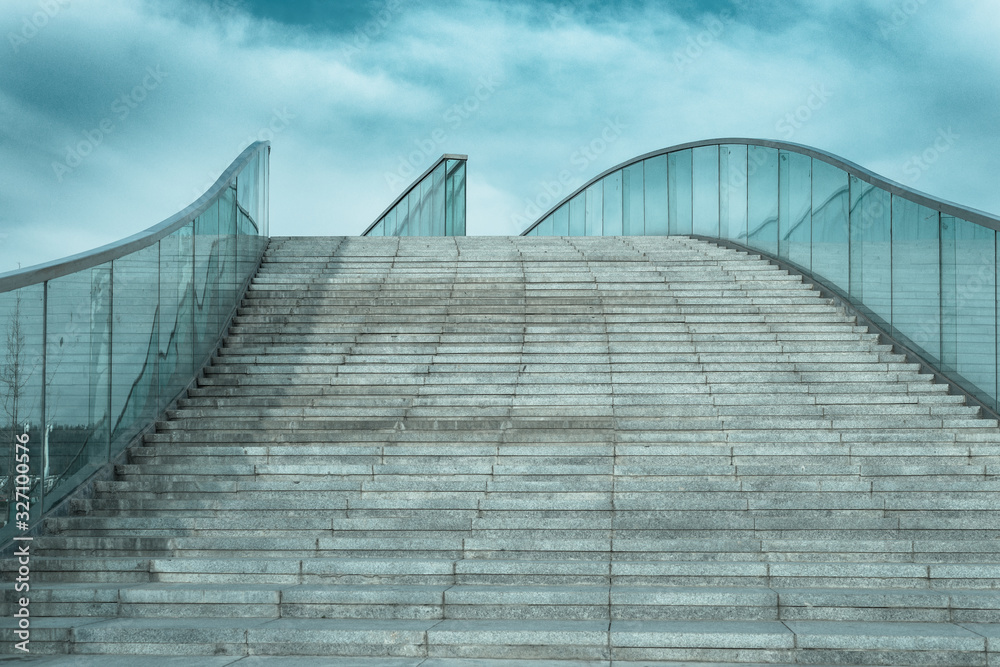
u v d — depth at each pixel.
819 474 7.88
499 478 8.05
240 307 12.32
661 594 6.15
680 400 9.37
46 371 7.45
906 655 5.50
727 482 7.66
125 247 8.64
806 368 10.03
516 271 13.58
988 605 5.98
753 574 6.54
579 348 10.62
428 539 7.18
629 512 7.45
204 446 8.77
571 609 6.16
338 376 10.27
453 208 20.70
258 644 5.88
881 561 6.84
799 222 13.44
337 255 14.70
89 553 7.21
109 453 8.36
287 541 7.16
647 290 12.42
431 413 9.29
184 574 6.85
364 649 5.82
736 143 15.85
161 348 9.50
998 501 7.23
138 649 5.91
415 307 11.83
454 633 5.79
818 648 5.55
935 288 9.85
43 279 7.33
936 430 8.59
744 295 12.37
